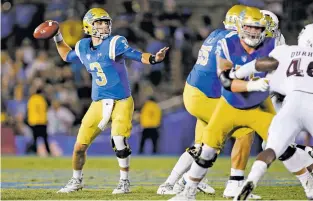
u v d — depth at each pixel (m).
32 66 63.28
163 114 61.47
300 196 25.78
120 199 25.00
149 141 58.59
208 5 69.31
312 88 21.28
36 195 26.45
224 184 31.70
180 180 26.41
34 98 57.16
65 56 28.16
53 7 66.62
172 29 65.94
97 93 27.06
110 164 48.47
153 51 64.31
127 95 27.06
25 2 66.94
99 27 26.84
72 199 25.06
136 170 43.38
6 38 66.62
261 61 21.41
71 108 60.69
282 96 23.98
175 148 58.56
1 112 60.41
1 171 42.41
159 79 63.53
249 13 21.92
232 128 22.19
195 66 25.75
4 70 63.28
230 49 22.16
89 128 27.17
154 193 27.22
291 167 22.58
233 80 21.53
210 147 21.98
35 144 58.19
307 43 22.05
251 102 21.80
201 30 66.44
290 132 21.02
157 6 67.94
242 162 24.72
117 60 26.77
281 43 25.23
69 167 45.78
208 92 25.31
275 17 24.98
